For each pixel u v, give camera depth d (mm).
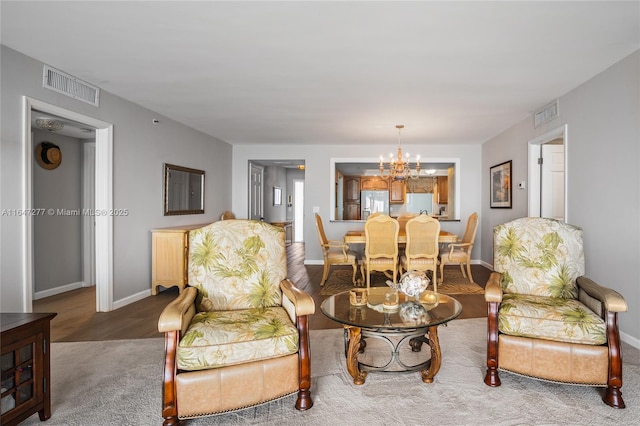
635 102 2621
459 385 2051
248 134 5711
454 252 4871
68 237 4605
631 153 2666
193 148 5309
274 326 1823
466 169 6430
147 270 4195
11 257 2584
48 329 1738
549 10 2074
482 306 3707
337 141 6230
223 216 5848
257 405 1715
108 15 2160
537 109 4148
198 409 1623
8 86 2582
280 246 2346
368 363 2336
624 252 2734
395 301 2299
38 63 2809
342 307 2283
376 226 4324
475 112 4293
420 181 9719
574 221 3404
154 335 2896
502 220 5383
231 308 2156
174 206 4777
